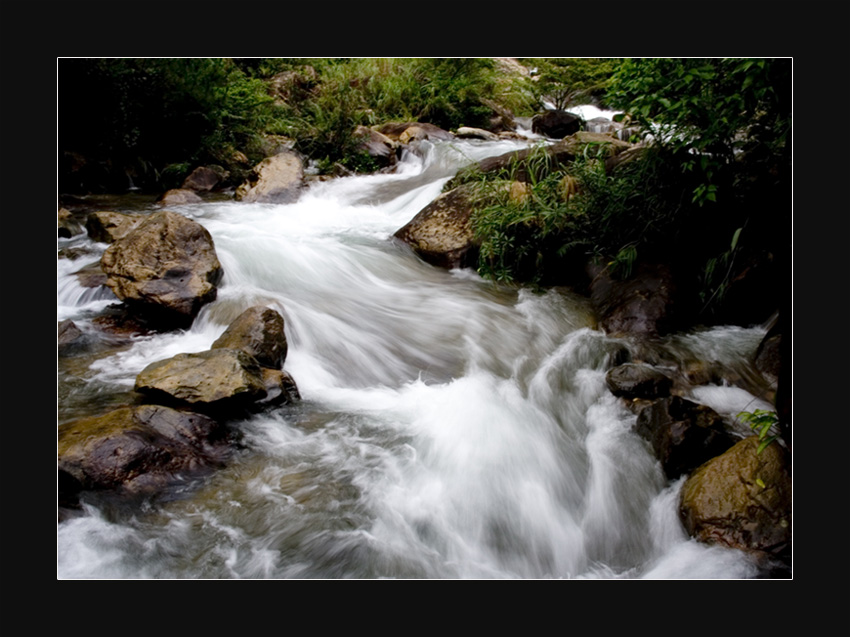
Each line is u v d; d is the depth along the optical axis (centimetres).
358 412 420
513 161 724
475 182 709
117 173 893
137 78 904
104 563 291
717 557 310
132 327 497
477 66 1507
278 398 407
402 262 657
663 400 403
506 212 629
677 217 575
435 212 694
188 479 340
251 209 829
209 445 361
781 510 315
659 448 378
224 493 336
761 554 306
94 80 852
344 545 311
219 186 949
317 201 891
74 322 492
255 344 432
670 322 529
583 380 465
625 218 598
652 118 539
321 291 573
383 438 391
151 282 494
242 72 1274
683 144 523
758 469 329
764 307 546
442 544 322
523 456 386
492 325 540
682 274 562
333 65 1458
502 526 340
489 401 437
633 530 346
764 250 550
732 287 543
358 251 662
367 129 1184
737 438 395
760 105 508
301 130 1157
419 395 445
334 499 338
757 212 555
